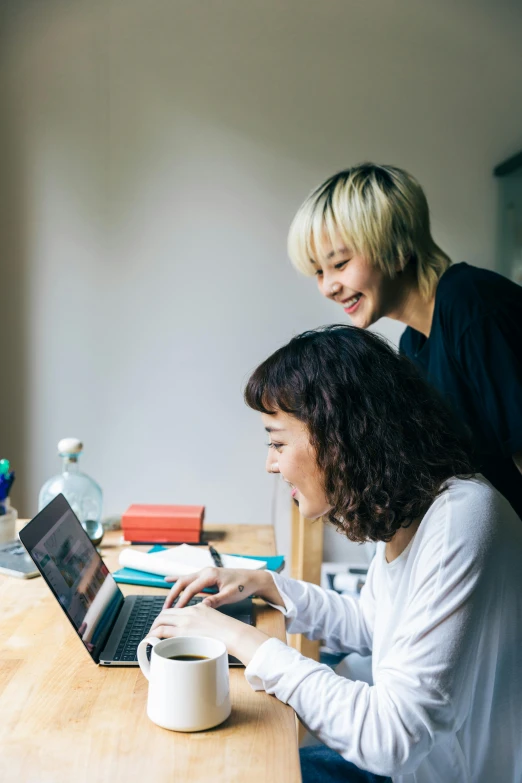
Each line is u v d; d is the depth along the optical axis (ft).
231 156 8.38
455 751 3.01
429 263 5.46
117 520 5.83
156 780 2.25
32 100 8.36
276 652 2.97
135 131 8.38
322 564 8.28
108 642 3.30
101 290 8.46
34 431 8.53
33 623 3.62
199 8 8.31
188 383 8.54
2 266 8.44
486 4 8.32
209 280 8.46
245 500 8.63
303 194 8.39
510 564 2.98
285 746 2.48
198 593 4.04
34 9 8.32
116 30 8.32
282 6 8.30
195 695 2.56
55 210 8.42
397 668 2.81
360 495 3.05
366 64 8.32
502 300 4.77
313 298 8.48
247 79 8.33
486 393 4.75
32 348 8.48
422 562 2.98
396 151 8.36
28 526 3.11
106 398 8.54
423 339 5.80
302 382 3.10
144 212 8.42
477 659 2.96
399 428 3.07
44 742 2.46
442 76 8.35
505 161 8.33
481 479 3.24
